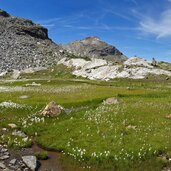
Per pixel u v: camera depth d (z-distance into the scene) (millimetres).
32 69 188500
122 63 186750
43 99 57656
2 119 39719
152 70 167250
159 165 25844
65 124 36906
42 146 31094
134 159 26828
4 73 170875
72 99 58375
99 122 36469
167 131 33562
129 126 35250
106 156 27203
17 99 57000
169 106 47000
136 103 49781
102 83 118938
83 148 29312
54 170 25438
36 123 38406
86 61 192125
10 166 25438
